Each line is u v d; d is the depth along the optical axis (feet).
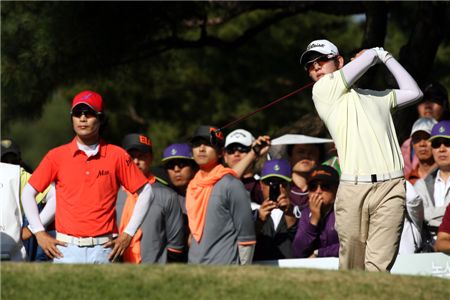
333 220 78.43
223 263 73.51
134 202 76.95
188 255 75.46
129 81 155.33
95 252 66.49
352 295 59.31
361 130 65.87
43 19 123.03
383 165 65.46
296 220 82.38
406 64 124.47
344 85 66.44
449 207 76.43
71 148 67.41
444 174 86.22
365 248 66.85
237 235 73.92
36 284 59.67
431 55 124.26
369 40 125.59
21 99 126.31
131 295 58.44
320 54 68.28
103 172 67.21
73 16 122.83
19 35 123.85
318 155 91.09
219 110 186.09
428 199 86.02
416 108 116.67
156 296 58.39
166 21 133.59
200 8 133.39
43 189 67.56
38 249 77.92
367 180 65.31
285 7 132.26
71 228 66.49
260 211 78.28
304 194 86.63
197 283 60.29
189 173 84.58
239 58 185.98
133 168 68.39
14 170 71.77
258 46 184.55
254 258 78.74
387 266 65.51
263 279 61.26
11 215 70.85
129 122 190.08
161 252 76.07
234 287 59.82
